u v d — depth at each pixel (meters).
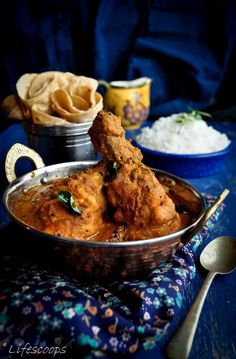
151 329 0.30
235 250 0.41
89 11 0.90
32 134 0.55
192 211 0.41
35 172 0.44
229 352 0.30
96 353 0.29
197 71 0.93
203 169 0.61
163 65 0.95
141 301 0.32
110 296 0.33
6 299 0.31
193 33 0.94
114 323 0.30
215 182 0.61
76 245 0.32
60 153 0.55
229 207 0.53
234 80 1.00
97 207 0.37
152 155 0.59
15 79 0.96
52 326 0.29
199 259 0.40
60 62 0.95
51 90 0.56
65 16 0.91
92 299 0.31
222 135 0.67
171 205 0.37
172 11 0.92
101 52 0.93
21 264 0.36
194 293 0.36
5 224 0.44
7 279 0.34
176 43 0.94
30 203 0.40
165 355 0.29
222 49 0.94
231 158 0.71
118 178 0.38
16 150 0.44
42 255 0.35
